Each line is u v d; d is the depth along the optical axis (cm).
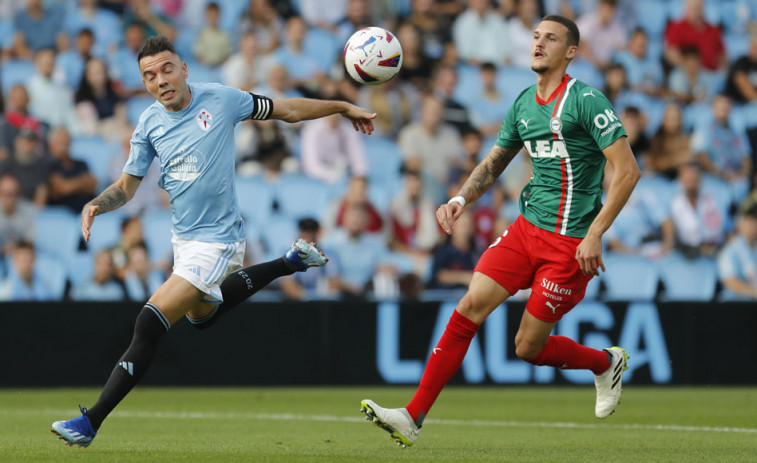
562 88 1909
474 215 4766
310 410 3141
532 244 1948
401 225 4703
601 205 1953
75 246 4528
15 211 4459
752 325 4241
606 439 2289
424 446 2066
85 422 1733
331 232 4662
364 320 4084
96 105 4853
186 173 1880
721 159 5309
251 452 1861
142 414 2991
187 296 1847
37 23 4947
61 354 3912
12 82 4831
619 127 1834
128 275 4281
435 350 1925
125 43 5012
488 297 1941
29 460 1655
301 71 5119
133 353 1792
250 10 5219
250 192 4750
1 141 4531
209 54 5141
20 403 3375
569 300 1958
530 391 3991
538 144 1948
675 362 4184
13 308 3884
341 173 4894
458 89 5253
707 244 5028
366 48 2117
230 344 4028
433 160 4962
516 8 5516
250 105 1934
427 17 5384
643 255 4934
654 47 5616
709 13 5756
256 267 2058
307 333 4066
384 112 5084
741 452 1975
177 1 5150
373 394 3769
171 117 1886
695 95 5575
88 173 4634
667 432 2488
